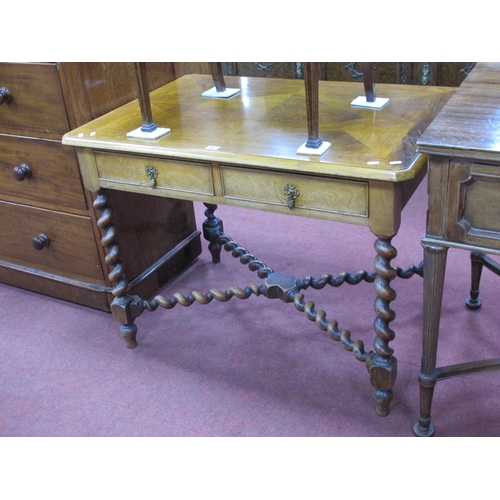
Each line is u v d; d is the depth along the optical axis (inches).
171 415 79.6
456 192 57.3
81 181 89.6
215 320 97.5
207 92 90.7
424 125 71.9
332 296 100.2
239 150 69.1
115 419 79.6
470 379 81.0
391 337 71.7
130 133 76.9
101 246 94.1
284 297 84.0
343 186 64.5
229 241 106.3
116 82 89.8
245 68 142.2
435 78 127.5
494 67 74.2
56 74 82.5
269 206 70.5
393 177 60.0
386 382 73.6
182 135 75.6
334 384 82.7
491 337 87.9
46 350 93.4
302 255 112.2
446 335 89.0
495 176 54.6
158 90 94.5
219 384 84.3
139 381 86.0
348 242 115.5
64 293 103.7
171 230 105.9
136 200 95.7
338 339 78.5
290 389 82.4
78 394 84.3
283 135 72.6
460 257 107.0
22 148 92.4
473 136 55.8
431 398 70.7
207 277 108.5
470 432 73.4
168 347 92.4
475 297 92.8
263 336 93.0
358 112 78.0
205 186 73.3
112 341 94.7
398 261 107.6
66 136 78.9
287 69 139.1
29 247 102.7
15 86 87.0
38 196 95.6
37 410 81.8
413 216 122.1
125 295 90.2
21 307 104.2
